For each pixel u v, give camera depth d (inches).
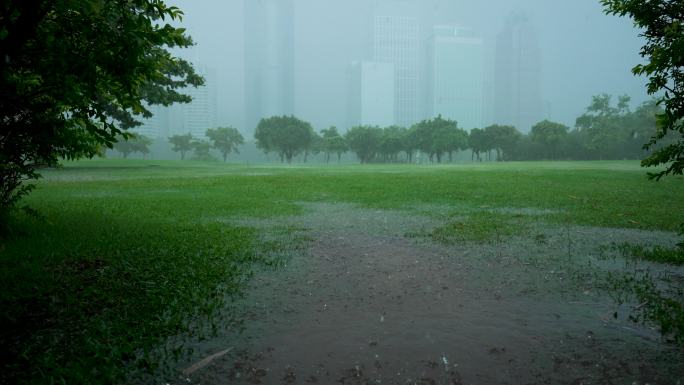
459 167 1929.1
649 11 197.8
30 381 135.3
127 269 247.0
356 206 546.3
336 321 186.2
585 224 406.0
